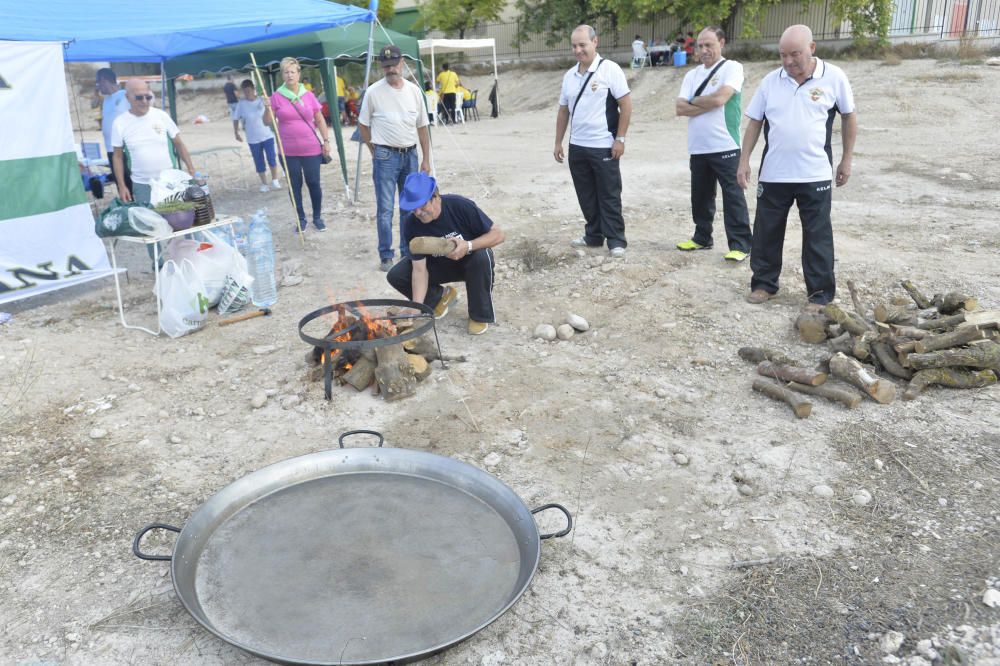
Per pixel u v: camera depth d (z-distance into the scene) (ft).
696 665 8.00
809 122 16.21
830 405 13.35
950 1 71.36
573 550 9.91
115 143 22.40
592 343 16.72
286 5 24.57
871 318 15.70
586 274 20.98
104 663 8.28
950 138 41.39
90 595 9.38
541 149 49.52
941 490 10.69
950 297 14.69
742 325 17.03
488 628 8.55
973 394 13.38
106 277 23.07
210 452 12.73
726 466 11.68
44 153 19.65
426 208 15.28
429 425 13.32
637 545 9.98
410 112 21.49
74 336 17.93
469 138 57.93
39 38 18.94
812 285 17.22
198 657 8.21
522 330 17.63
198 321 18.19
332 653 7.70
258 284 20.34
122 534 10.57
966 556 9.28
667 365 15.37
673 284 19.76
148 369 16.07
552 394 14.32
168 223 17.98
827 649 8.07
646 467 11.77
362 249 25.22
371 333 14.53
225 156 52.01
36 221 19.71
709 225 22.33
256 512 10.09
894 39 72.95
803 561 9.43
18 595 9.42
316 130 27.07
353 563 9.09
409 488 10.66
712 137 20.48
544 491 11.27
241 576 8.87
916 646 7.97
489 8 98.07
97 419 13.91
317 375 15.08
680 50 79.51
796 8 78.18
